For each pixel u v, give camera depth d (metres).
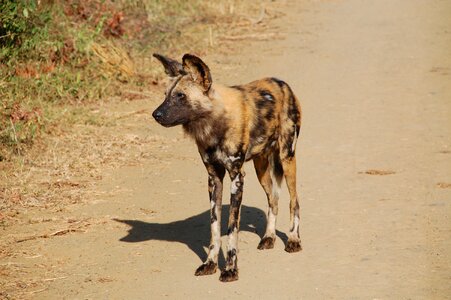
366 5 32.50
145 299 10.32
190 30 27.52
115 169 15.72
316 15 30.89
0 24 20.42
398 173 15.08
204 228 12.84
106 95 20.59
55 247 12.13
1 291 10.65
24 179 14.82
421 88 21.09
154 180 15.16
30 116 17.39
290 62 24.31
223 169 11.25
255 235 12.58
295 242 11.79
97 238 12.47
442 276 10.55
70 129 17.78
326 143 17.12
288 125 11.92
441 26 28.27
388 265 11.02
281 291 10.39
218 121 10.87
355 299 10.02
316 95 20.83
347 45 26.27
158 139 17.58
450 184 14.31
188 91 10.76
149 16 27.09
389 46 25.89
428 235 12.02
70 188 14.63
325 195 14.11
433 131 17.58
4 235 12.60
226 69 23.62
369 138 17.31
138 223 13.09
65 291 10.64
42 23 21.53
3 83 18.83
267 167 12.05
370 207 13.38
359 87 21.44
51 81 19.95
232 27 28.67
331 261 11.30
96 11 24.00
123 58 22.02
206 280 10.87
